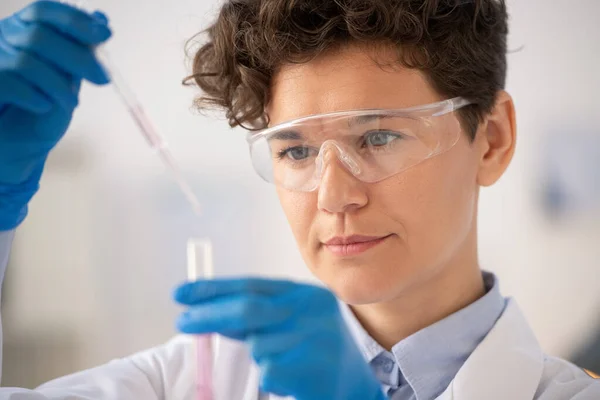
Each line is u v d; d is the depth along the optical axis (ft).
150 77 10.41
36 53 3.24
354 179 3.78
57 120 3.47
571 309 10.22
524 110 10.32
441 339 4.27
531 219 10.32
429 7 3.89
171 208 10.43
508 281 10.37
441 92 4.00
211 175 10.39
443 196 3.92
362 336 4.47
